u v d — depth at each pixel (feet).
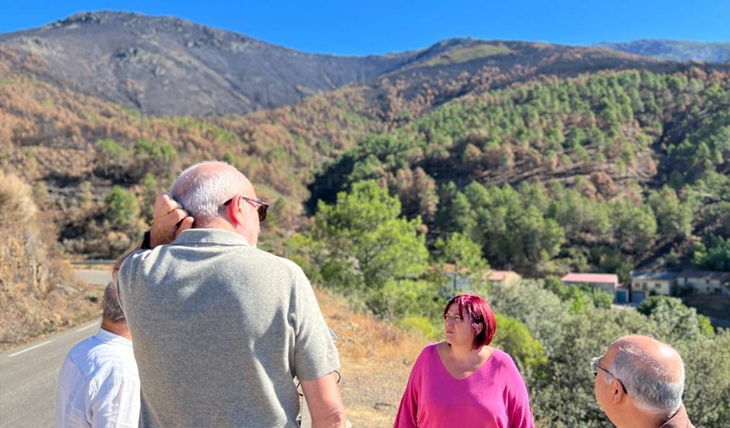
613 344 6.39
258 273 4.96
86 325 45.06
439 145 518.78
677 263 296.10
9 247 46.68
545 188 404.16
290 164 574.56
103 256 171.63
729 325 211.00
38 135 363.97
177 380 4.80
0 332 38.50
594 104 605.73
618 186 416.67
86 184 261.85
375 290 79.36
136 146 303.48
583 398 49.14
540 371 60.54
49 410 21.68
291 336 4.98
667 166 464.65
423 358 9.37
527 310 110.52
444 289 119.03
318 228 97.96
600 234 330.54
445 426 8.74
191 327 4.80
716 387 48.62
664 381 5.74
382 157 529.86
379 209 93.56
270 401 4.83
